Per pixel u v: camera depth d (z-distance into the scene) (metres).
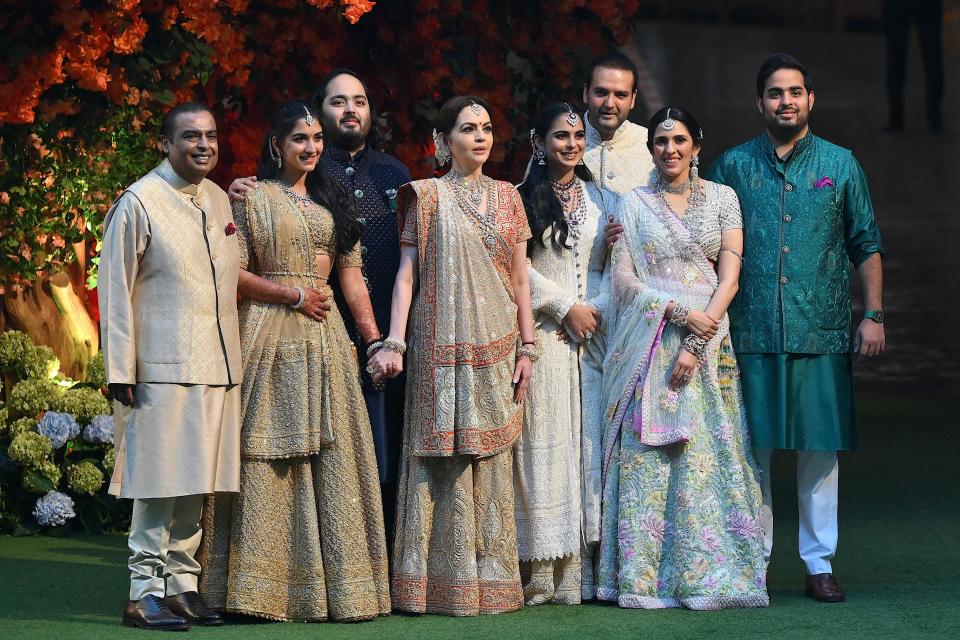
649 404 7.41
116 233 6.79
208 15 9.00
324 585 7.05
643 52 32.97
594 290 7.75
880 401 14.55
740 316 7.66
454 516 7.21
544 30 10.23
